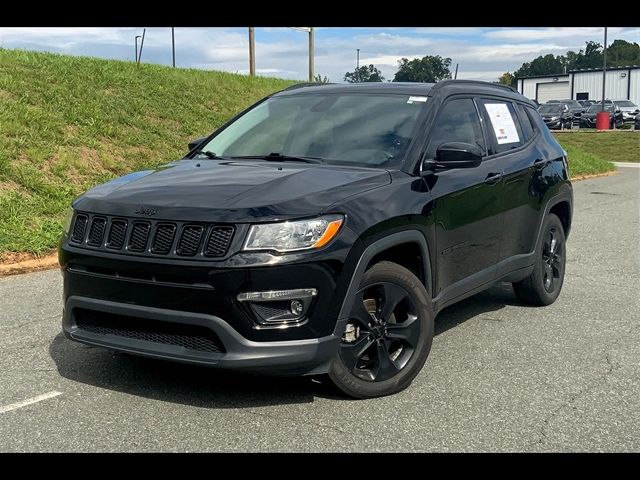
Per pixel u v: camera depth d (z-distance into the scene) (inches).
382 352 172.6
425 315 180.1
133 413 162.6
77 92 591.5
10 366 192.9
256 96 827.4
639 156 1237.1
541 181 251.6
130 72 714.2
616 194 677.3
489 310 260.7
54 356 201.2
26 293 276.8
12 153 435.8
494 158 227.5
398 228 172.7
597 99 2635.3
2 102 503.5
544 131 271.7
